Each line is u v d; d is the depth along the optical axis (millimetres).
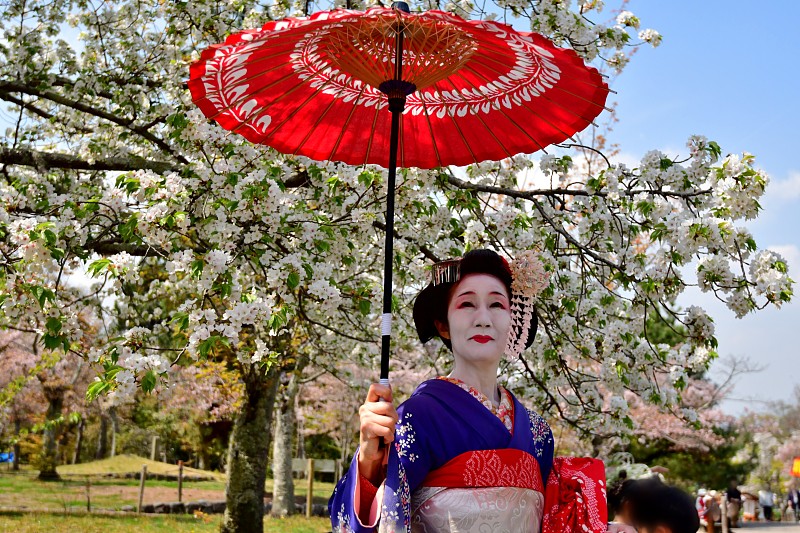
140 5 8016
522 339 2447
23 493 18719
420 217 6031
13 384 10156
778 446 39000
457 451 2117
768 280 5176
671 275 5633
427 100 2754
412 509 2119
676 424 21375
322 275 5203
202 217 5152
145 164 6852
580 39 6180
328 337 9578
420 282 6547
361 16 1905
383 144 2898
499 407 2283
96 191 7277
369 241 5996
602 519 2283
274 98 2648
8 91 7473
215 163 5152
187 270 4688
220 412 18359
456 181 5969
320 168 5598
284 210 5008
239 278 6254
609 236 5953
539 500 2242
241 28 7195
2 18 7965
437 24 2164
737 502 19500
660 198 5820
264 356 5648
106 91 7586
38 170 6680
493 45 2320
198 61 2328
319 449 29703
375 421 1942
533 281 2438
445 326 2521
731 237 5207
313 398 22266
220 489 21797
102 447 31844
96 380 4367
